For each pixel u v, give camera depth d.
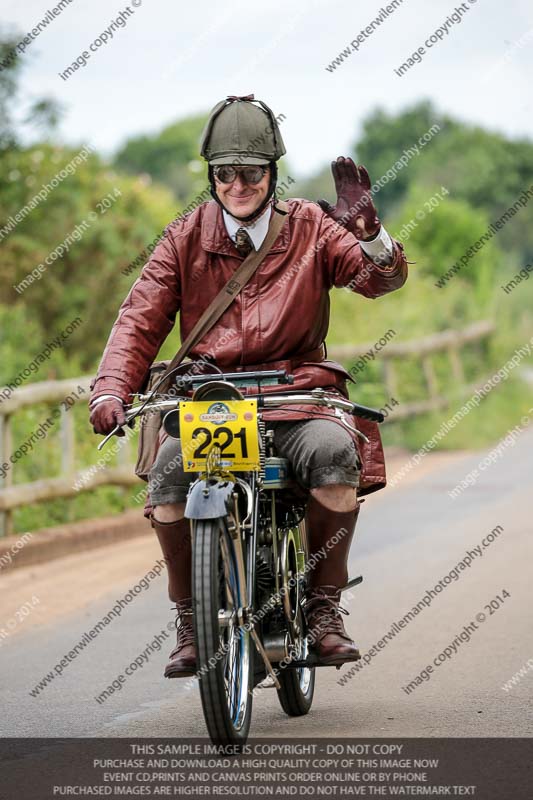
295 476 13.79
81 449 32.31
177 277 14.26
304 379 13.98
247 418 12.81
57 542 28.17
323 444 13.53
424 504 33.00
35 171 43.19
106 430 13.42
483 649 17.59
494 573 23.34
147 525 31.70
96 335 43.72
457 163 114.62
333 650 13.73
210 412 12.86
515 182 114.62
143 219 45.97
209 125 13.70
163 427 13.23
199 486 12.68
